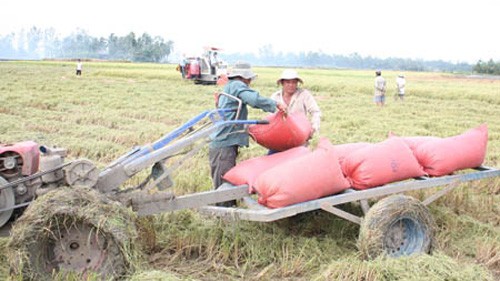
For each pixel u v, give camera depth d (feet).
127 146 38.42
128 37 483.92
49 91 84.53
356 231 20.13
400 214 17.24
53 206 14.58
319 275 16.19
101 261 15.12
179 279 15.16
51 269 15.12
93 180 15.84
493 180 28.17
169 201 17.07
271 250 17.98
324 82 112.98
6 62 242.58
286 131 19.65
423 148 20.53
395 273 15.85
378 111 66.28
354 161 18.79
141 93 83.92
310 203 17.07
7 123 45.57
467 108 74.54
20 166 16.81
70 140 37.96
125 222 15.17
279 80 22.02
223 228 18.95
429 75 220.23
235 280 16.44
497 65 279.69
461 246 19.35
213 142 20.02
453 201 24.12
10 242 14.65
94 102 69.05
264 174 17.39
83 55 592.60
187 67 114.62
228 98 19.66
